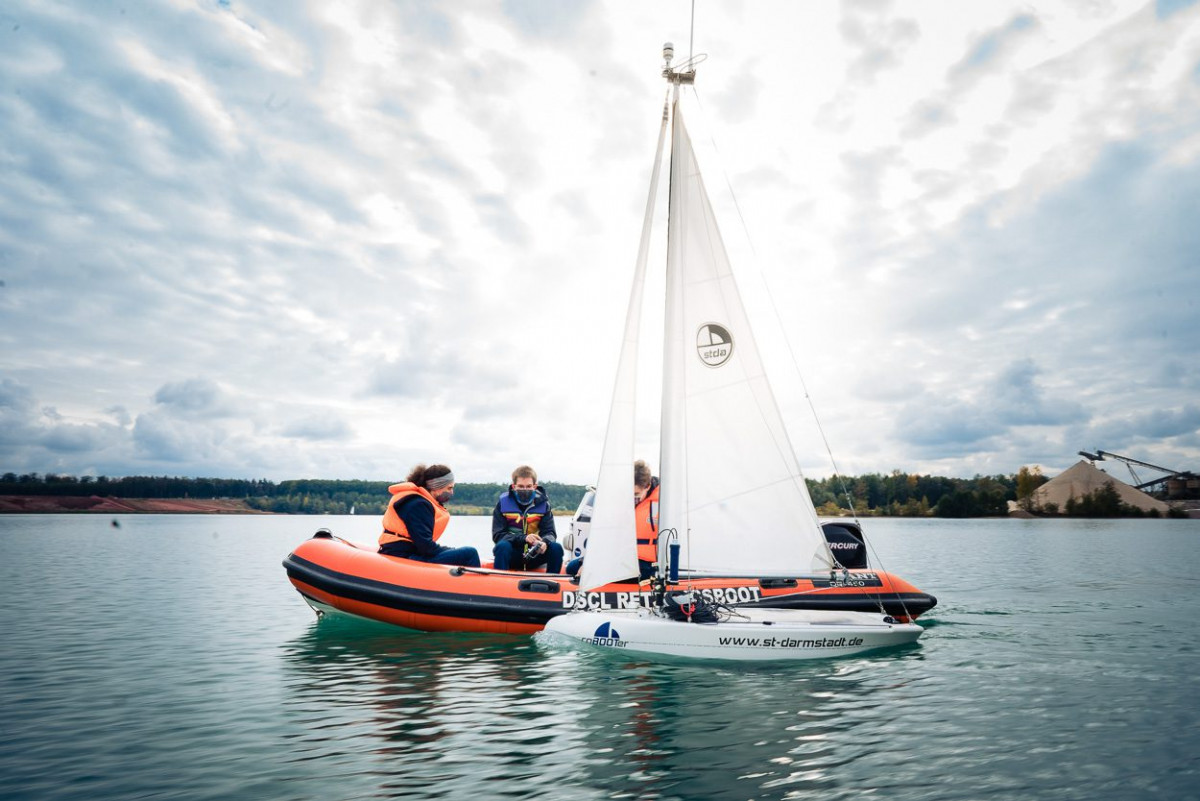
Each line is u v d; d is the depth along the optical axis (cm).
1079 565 2220
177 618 1035
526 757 434
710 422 749
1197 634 894
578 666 689
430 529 922
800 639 719
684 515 734
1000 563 2316
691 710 536
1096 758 436
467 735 478
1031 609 1142
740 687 605
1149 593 1397
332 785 389
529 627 848
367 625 941
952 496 14138
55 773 409
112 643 830
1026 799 374
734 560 740
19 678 652
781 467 758
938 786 390
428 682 627
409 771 410
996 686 614
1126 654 762
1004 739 471
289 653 764
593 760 429
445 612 848
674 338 748
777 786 388
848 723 505
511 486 952
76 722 511
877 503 14538
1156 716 526
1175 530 7038
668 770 412
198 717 522
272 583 1566
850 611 866
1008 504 15375
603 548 731
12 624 977
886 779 400
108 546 3080
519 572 884
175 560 2272
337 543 947
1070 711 538
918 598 936
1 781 396
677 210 768
